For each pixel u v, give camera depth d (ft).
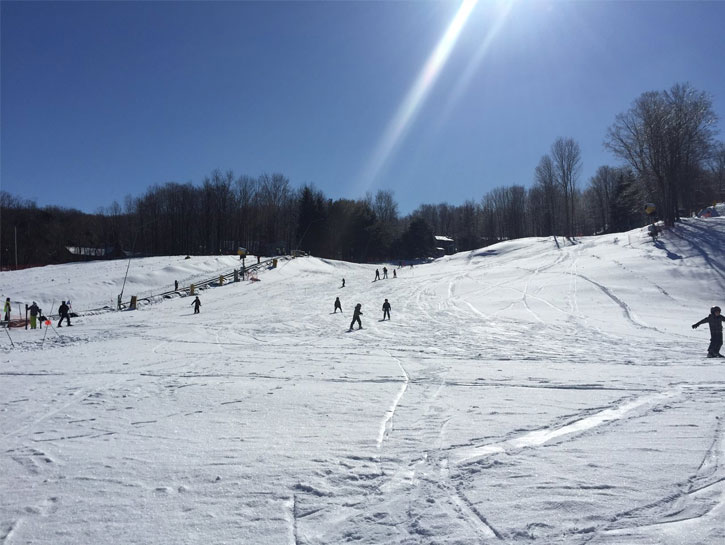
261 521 12.59
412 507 13.16
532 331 69.62
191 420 22.65
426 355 47.80
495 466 15.79
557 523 12.01
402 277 177.17
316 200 324.60
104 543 11.62
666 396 25.46
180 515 12.98
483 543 11.27
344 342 60.34
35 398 28.27
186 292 146.61
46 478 15.72
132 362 43.88
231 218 335.47
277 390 29.81
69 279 153.28
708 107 161.89
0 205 279.08
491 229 386.11
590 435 18.79
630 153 178.40
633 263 129.29
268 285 165.78
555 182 269.03
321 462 16.65
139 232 330.34
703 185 228.63
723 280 105.70
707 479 14.21
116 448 18.66
